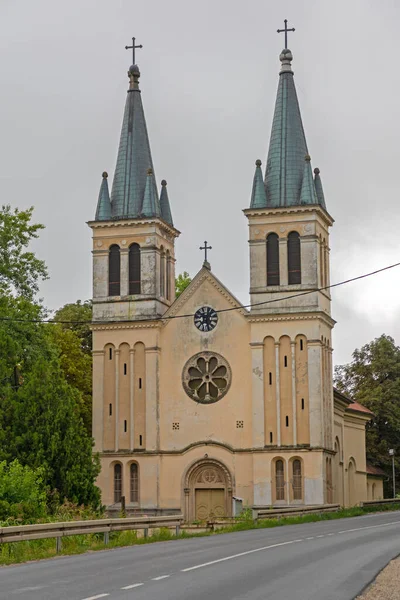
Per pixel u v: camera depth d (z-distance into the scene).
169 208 86.06
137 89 86.00
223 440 78.88
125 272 82.12
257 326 79.00
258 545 39.25
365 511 77.88
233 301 80.25
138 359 81.19
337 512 71.62
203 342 80.44
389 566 30.38
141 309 81.44
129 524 44.41
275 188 80.44
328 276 82.69
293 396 77.62
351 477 94.38
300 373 77.81
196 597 22.61
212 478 78.75
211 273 80.81
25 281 75.69
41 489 57.09
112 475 80.12
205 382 79.94
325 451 77.38
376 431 115.62
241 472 78.00
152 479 79.06
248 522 58.34
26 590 23.97
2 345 66.00
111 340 81.88
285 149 81.19
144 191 83.19
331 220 83.31
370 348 121.19
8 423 61.38
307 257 78.88
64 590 23.95
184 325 81.00
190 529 61.62
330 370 81.38
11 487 49.62
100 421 80.94
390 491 116.38
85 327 102.69
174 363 80.81
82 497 60.66
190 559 32.62
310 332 78.06
